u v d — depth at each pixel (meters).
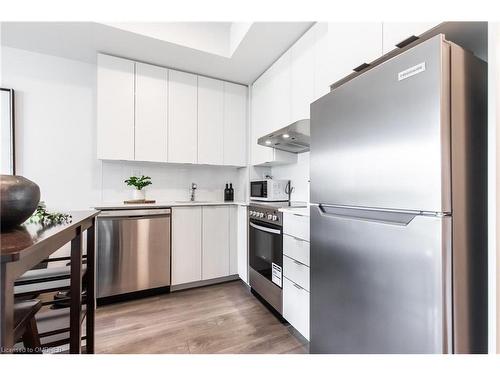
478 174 0.80
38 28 2.00
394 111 0.83
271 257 1.99
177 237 2.44
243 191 3.18
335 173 1.10
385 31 1.15
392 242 0.85
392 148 0.84
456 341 0.73
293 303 1.67
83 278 1.37
